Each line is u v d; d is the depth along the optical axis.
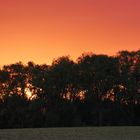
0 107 107.19
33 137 45.47
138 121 106.31
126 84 107.25
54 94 108.94
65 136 46.53
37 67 116.50
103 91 107.56
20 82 113.19
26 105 108.56
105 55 111.75
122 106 107.25
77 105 107.94
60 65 111.38
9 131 52.38
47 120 104.50
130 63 110.62
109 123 106.25
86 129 55.41
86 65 110.19
